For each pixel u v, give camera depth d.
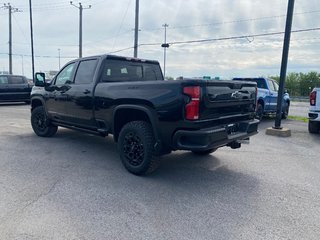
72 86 6.07
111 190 4.20
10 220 3.28
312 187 4.53
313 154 6.60
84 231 3.10
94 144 6.99
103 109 5.32
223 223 3.35
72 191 4.13
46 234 3.02
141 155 4.71
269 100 12.12
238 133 4.87
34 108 7.86
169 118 4.22
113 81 5.75
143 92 4.53
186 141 4.16
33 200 3.81
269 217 3.51
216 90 4.30
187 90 4.04
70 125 6.45
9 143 6.96
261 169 5.39
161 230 3.16
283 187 4.51
